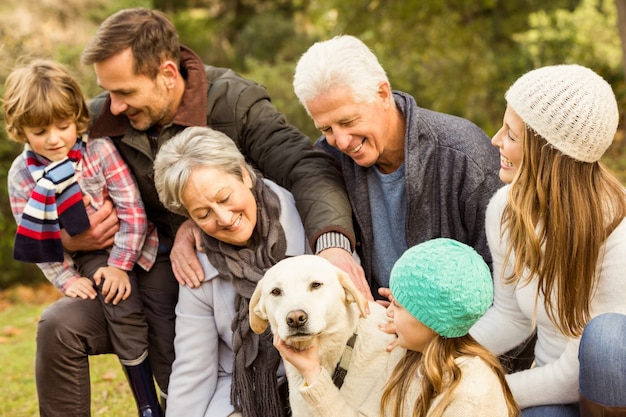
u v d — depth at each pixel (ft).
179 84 11.25
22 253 10.72
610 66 40.37
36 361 10.71
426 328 7.84
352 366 8.73
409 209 10.42
